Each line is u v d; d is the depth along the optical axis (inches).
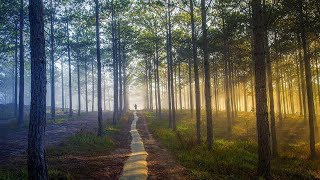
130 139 780.6
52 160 459.2
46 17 1243.2
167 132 876.6
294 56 1173.1
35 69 303.4
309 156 621.9
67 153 528.4
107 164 456.8
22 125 927.7
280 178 440.8
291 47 895.7
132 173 404.2
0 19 1064.2
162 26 1090.7
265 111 416.5
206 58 631.8
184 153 550.6
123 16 1201.4
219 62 1327.5
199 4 783.7
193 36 712.4
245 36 933.8
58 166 417.4
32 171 294.5
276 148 613.9
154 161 495.2
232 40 955.3
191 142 631.2
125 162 479.2
